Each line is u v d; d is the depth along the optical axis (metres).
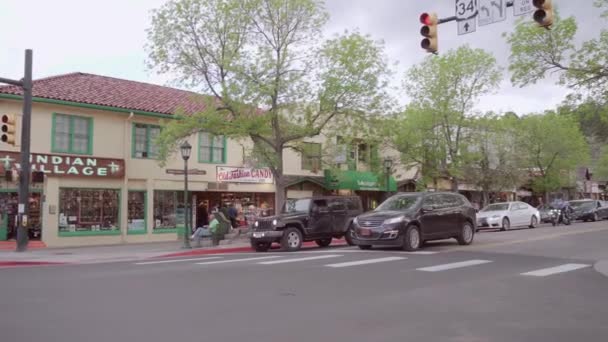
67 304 8.58
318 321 7.40
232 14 22.19
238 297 9.14
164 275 11.98
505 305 8.49
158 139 21.72
